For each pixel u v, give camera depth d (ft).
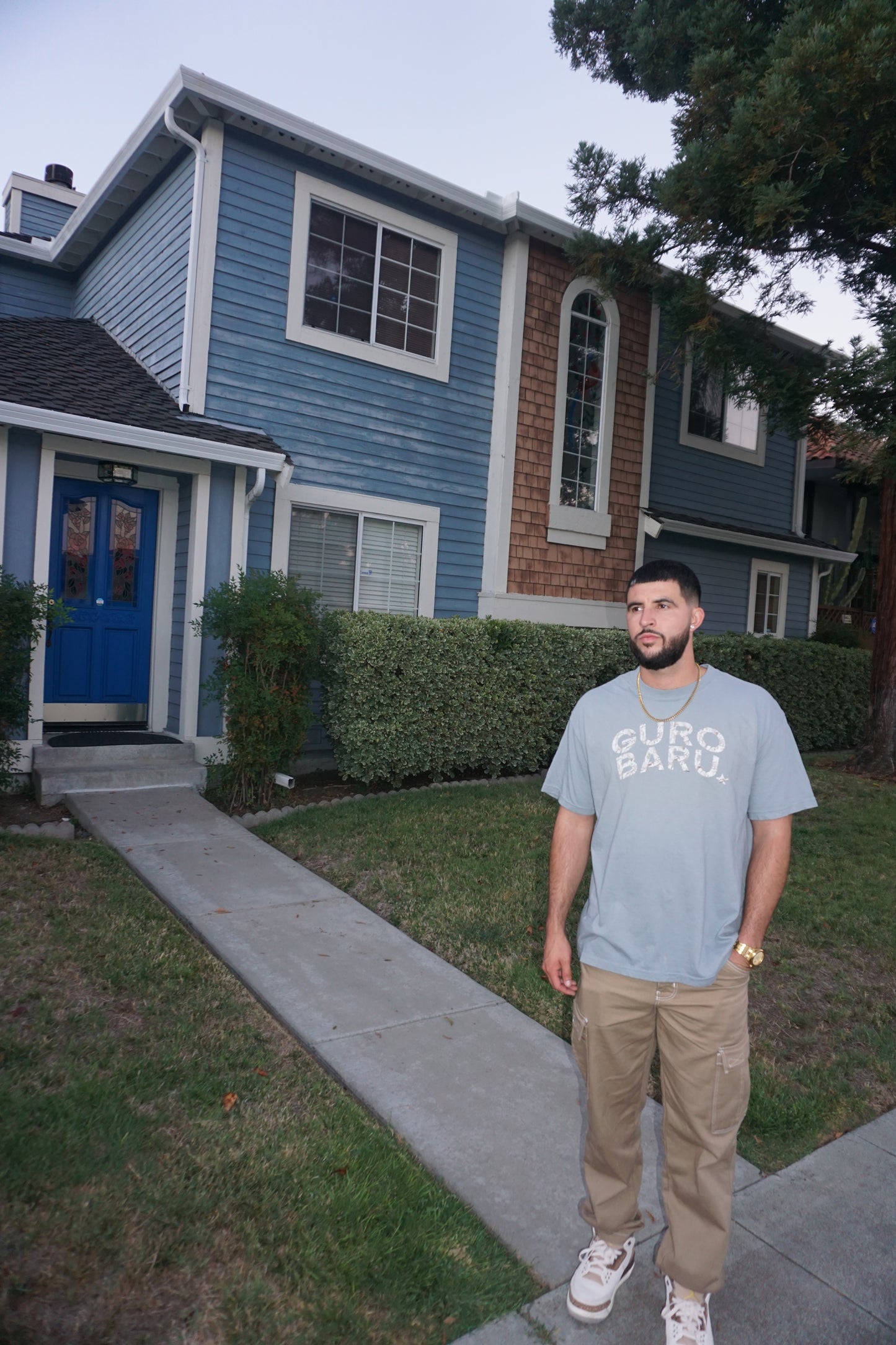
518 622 29.58
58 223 41.98
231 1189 8.93
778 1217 9.45
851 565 61.11
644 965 7.34
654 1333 7.75
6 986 12.63
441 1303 7.88
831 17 25.11
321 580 30.14
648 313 37.65
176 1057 11.30
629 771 7.51
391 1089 11.21
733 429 44.57
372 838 21.86
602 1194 7.84
